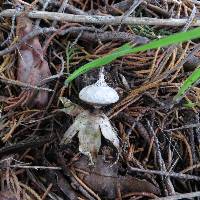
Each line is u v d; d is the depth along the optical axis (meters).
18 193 0.17
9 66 0.19
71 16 0.20
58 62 0.20
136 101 0.19
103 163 0.18
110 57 0.15
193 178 0.18
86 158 0.18
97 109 0.18
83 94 0.17
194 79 0.16
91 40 0.20
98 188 0.18
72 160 0.18
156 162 0.18
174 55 0.20
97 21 0.20
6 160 0.17
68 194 0.17
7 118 0.18
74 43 0.20
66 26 0.20
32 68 0.19
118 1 0.22
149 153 0.19
